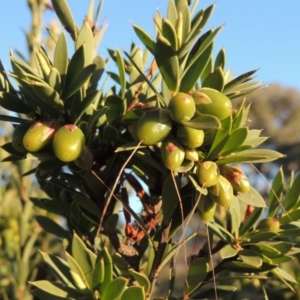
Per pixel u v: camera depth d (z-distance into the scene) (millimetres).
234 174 320
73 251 334
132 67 416
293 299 476
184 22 336
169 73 324
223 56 370
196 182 314
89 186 353
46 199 401
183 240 350
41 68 340
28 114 348
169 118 308
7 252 548
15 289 509
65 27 375
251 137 345
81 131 317
